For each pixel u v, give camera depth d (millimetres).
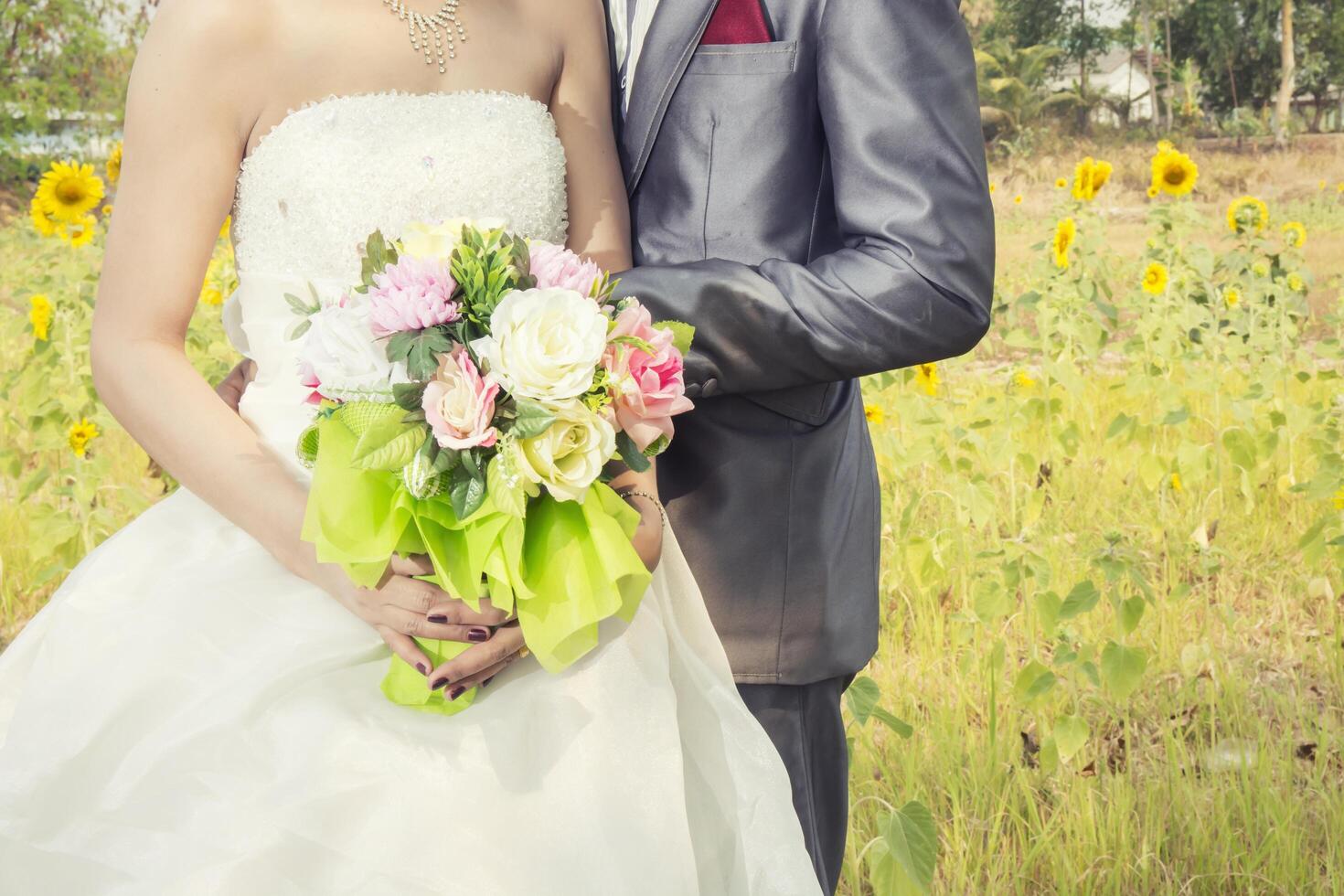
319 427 1388
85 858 1452
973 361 7855
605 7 2020
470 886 1404
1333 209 12922
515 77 1824
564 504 1408
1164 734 3357
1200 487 4859
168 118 1624
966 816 3096
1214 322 5746
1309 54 18766
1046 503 4797
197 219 1658
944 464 4188
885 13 1655
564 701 1508
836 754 2033
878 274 1601
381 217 1692
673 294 1631
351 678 1562
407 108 1726
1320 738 3309
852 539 1965
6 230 12555
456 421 1275
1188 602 4160
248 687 1517
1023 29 20672
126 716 1547
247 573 1657
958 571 4102
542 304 1303
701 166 1791
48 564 4484
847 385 1965
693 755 1669
